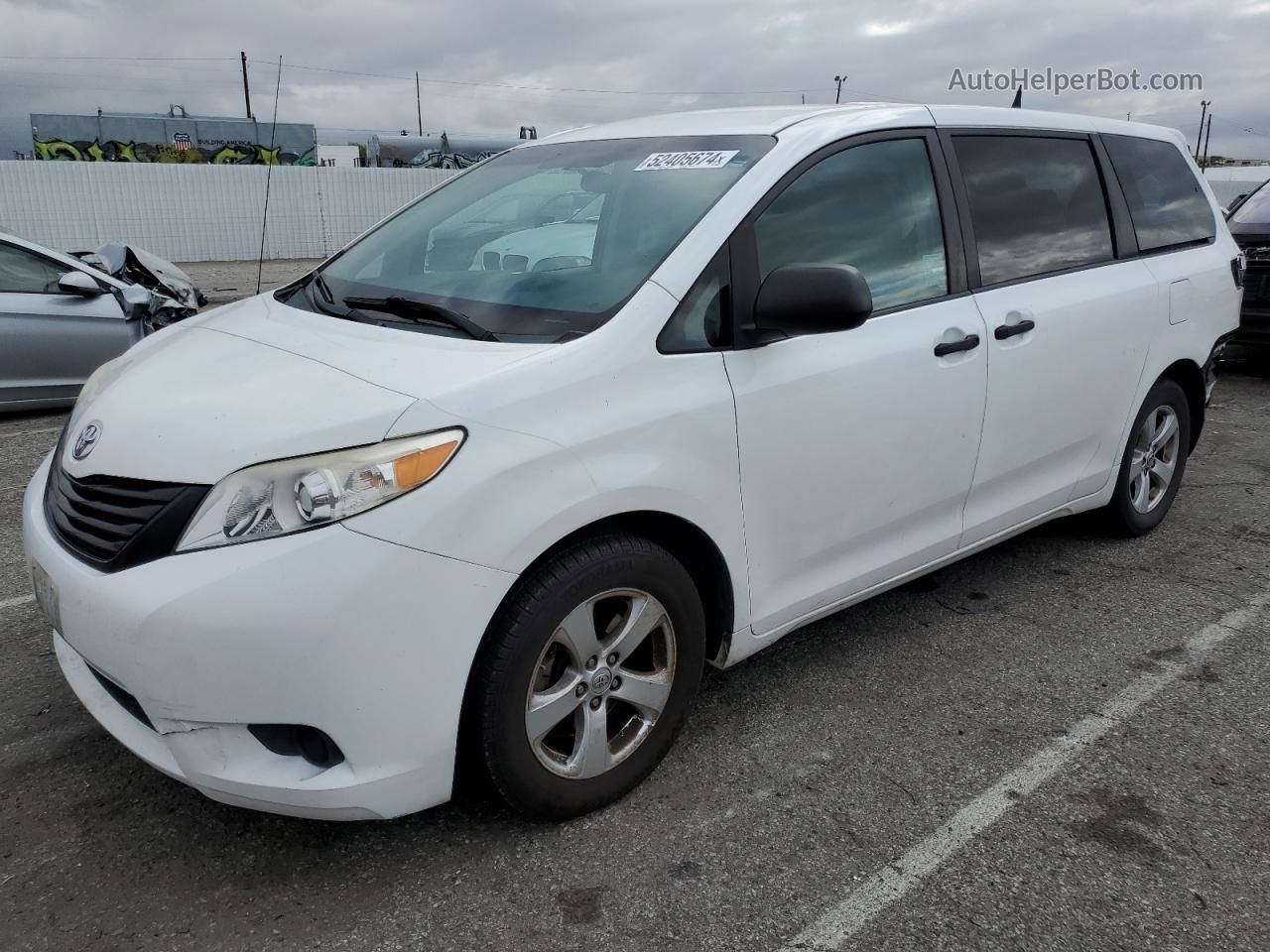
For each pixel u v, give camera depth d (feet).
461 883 7.62
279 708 6.72
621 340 7.99
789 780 8.96
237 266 75.77
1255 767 9.25
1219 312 14.89
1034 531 15.57
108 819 8.32
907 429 10.04
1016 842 8.16
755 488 8.80
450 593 6.93
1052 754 9.45
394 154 106.22
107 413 7.99
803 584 9.67
